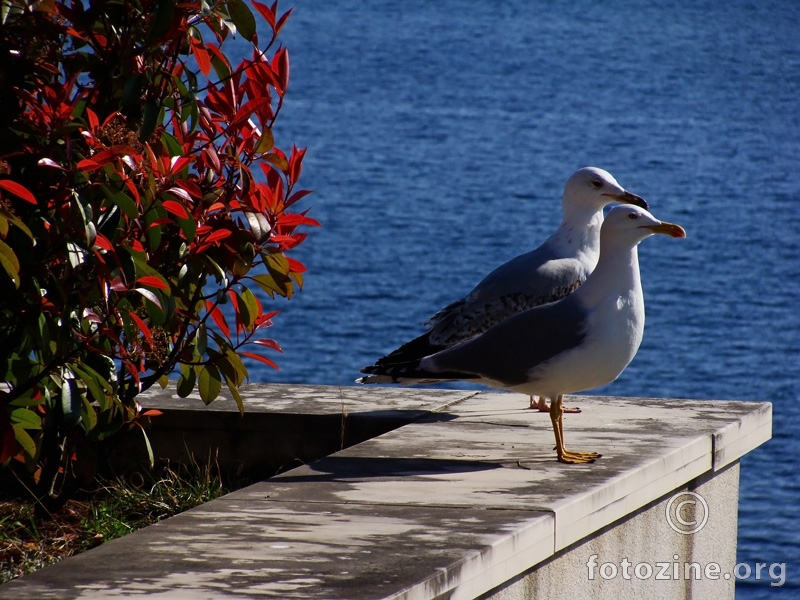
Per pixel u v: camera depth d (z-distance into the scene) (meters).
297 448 9.02
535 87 102.44
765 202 51.41
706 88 106.50
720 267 36.69
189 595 5.06
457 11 186.62
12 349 7.27
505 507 6.42
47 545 7.44
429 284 32.62
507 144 68.38
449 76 108.44
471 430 8.52
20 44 7.14
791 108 94.56
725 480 8.72
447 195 50.03
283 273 7.58
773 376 24.23
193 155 7.23
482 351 7.88
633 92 101.25
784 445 19.61
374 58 122.81
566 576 6.61
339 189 50.88
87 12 7.18
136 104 7.56
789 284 34.34
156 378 7.71
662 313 30.23
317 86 96.12
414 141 68.44
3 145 6.90
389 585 5.18
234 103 7.68
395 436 8.30
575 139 71.44
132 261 6.91
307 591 5.11
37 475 7.73
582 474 7.18
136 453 9.08
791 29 176.38
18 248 6.82
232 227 7.41
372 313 28.80
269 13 7.71
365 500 6.59
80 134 7.36
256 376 22.61
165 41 7.21
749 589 13.50
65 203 6.85
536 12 190.12
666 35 161.25
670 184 55.69
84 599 5.00
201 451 9.09
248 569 5.39
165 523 6.12
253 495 6.69
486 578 5.71
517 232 41.81
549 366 7.66
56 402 7.48
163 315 7.03
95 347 7.34
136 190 6.75
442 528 6.04
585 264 10.42
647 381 23.72
